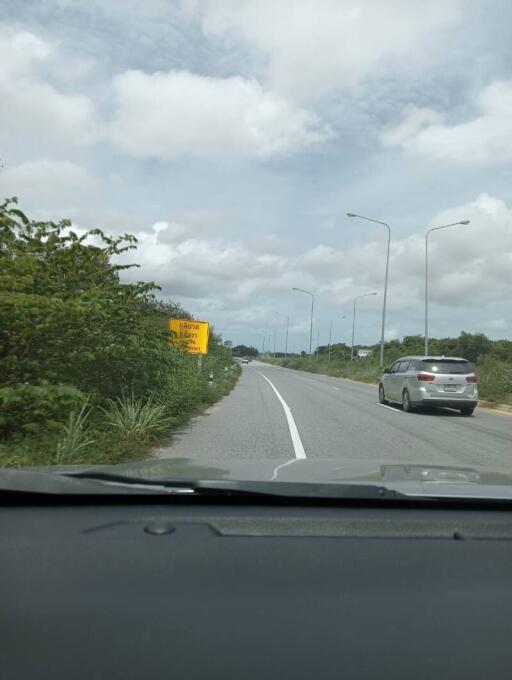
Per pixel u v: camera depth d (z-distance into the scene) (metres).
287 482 3.91
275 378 44.66
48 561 2.94
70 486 3.71
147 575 2.80
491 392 24.73
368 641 2.34
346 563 2.99
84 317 8.94
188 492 3.74
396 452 10.63
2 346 8.47
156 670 2.12
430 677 2.15
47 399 7.71
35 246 9.73
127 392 11.48
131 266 11.47
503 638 2.41
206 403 19.48
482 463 9.77
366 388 34.06
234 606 2.54
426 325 34.78
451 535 3.40
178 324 23.73
